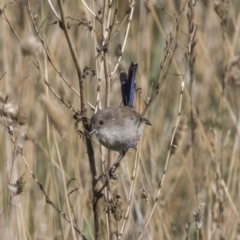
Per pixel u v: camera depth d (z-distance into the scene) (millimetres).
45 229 14617
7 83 16578
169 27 20438
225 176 17703
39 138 17312
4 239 14922
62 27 10930
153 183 16031
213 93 18875
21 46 12148
